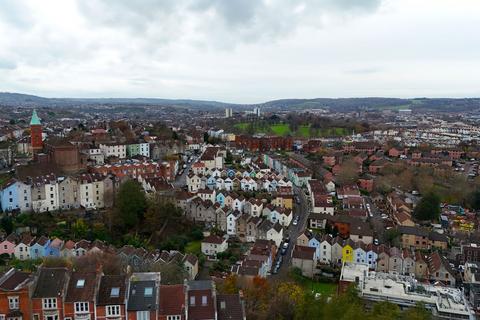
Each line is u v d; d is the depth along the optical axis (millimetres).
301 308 77000
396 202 195000
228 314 66625
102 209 174500
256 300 88438
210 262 138625
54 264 98000
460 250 152125
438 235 157500
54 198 168250
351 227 161125
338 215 176250
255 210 177500
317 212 187750
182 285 68500
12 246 131125
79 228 150000
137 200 160500
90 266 95188
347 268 114625
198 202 174125
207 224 171250
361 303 85312
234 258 139375
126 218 157125
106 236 149875
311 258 129625
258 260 123500
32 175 175750
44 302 63969
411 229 159125
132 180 171750
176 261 117375
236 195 190500
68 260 104688
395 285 102188
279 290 94062
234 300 69000
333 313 71125
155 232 156000
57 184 168750
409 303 93000
